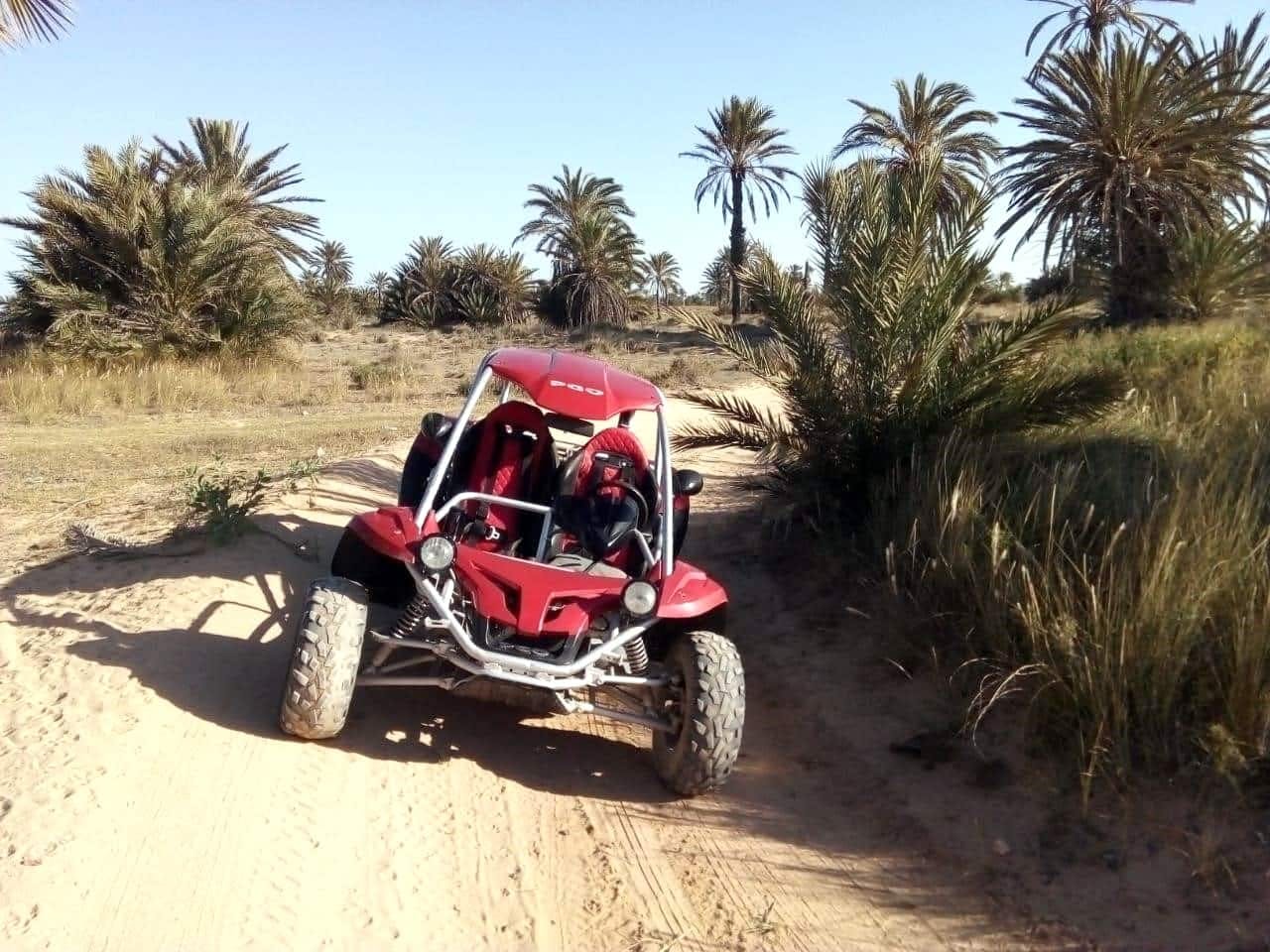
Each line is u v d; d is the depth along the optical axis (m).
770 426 8.67
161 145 36.38
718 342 8.75
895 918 4.02
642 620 4.80
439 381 27.83
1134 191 22.95
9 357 23.86
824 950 3.83
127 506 9.66
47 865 3.64
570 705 4.77
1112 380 7.80
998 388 7.95
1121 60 23.58
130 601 6.21
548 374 5.73
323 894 3.82
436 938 3.72
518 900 4.04
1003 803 4.70
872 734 5.52
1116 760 4.55
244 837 4.03
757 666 6.65
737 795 5.01
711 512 10.27
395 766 4.91
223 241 25.98
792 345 8.55
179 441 14.62
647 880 4.26
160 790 4.22
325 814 4.34
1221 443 7.14
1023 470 7.09
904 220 8.30
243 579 6.70
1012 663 5.27
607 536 5.36
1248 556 4.93
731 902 4.12
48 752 4.40
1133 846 4.23
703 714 4.74
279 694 5.27
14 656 5.48
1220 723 4.41
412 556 4.78
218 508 7.43
